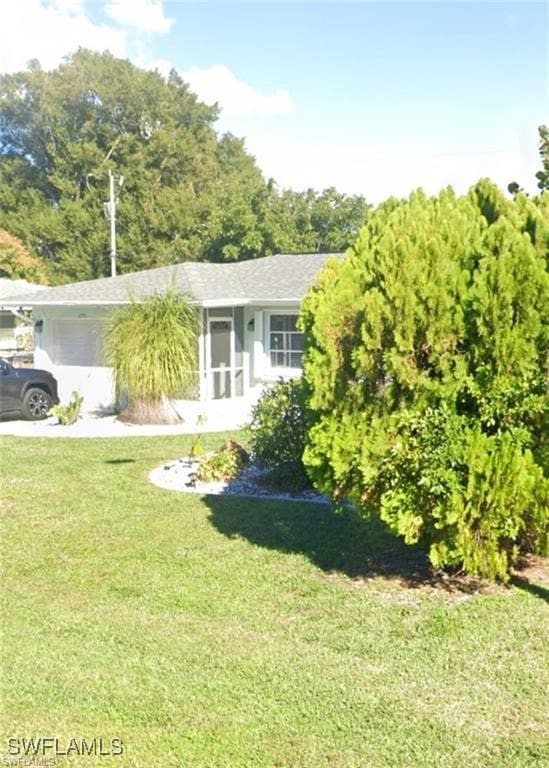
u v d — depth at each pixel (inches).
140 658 195.0
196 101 1939.0
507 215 251.4
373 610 225.8
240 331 718.5
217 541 300.8
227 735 156.3
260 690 175.9
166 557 281.3
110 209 1298.0
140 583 253.9
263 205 1445.6
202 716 164.4
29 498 378.0
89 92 1797.5
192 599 238.2
